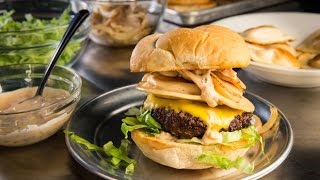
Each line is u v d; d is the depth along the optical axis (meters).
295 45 0.62
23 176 0.40
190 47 0.39
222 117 0.39
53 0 0.66
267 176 0.39
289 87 0.55
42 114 0.42
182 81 0.40
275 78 0.53
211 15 0.72
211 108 0.39
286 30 0.63
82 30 0.58
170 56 0.39
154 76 0.41
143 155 0.42
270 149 0.41
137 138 0.40
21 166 0.41
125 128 0.41
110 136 0.45
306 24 0.63
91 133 0.45
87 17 0.54
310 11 0.79
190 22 0.70
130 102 0.50
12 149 0.44
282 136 0.43
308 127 0.47
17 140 0.43
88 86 0.55
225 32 0.41
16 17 0.66
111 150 0.41
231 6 0.74
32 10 0.66
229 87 0.40
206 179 0.38
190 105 0.39
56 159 0.42
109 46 0.67
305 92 0.54
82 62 0.62
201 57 0.38
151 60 0.40
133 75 0.58
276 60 0.56
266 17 0.64
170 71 0.41
